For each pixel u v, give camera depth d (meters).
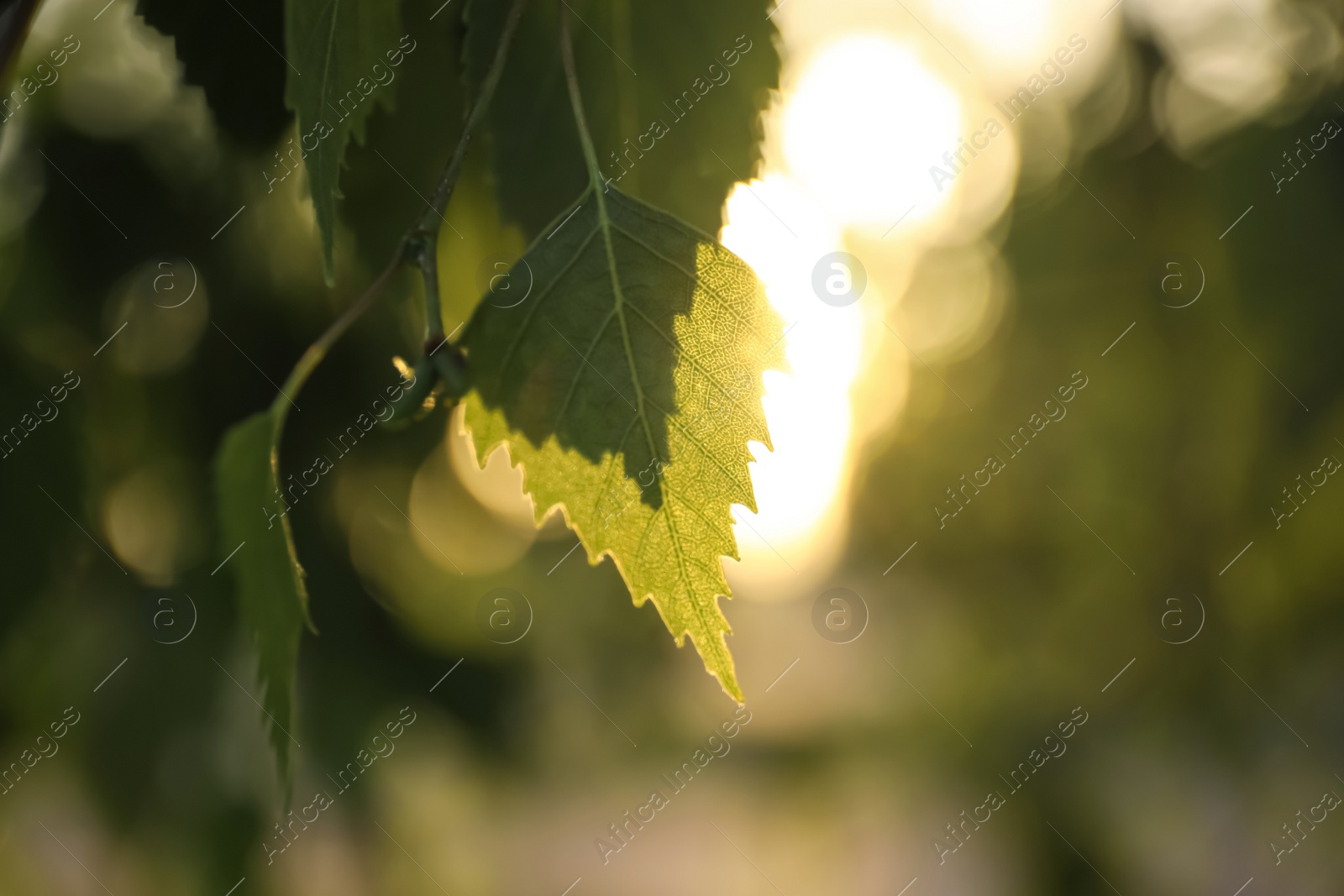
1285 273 0.76
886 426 1.27
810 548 1.23
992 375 1.21
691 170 0.40
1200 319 0.86
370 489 0.57
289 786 0.37
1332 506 0.80
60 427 0.46
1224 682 0.92
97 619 0.52
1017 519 1.15
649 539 0.36
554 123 0.40
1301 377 0.78
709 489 0.36
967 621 1.21
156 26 0.39
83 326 0.49
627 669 0.87
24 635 0.47
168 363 0.52
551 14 0.40
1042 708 1.10
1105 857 1.00
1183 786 0.98
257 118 0.40
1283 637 0.87
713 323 0.36
